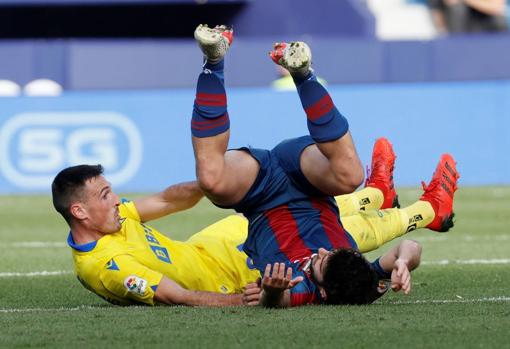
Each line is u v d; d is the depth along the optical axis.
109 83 67.69
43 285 24.70
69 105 55.69
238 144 56.16
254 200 19.31
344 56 67.44
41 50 68.12
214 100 18.42
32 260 30.58
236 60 68.31
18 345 15.66
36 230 40.09
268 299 18.09
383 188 22.67
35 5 76.56
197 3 77.62
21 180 55.88
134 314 18.20
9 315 18.86
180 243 20.59
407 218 21.19
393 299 20.75
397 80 67.81
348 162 18.58
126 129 55.88
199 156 18.66
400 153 56.31
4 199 53.12
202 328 16.69
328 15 79.56
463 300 20.20
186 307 18.86
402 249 18.69
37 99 55.69
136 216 20.38
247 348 15.20
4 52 68.06
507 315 17.73
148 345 15.53
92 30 84.44
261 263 19.14
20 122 55.75
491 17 88.81
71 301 21.80
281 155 19.48
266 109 56.19
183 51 67.69
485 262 28.45
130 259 19.38
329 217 19.56
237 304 18.94
